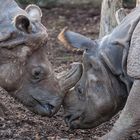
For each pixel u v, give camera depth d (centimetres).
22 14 1245
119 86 1309
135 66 1236
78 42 1316
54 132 1398
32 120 1452
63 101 1321
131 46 1250
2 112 1453
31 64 1271
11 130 1374
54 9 2975
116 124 1265
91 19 2800
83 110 1315
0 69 1273
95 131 1429
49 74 1285
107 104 1309
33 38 1254
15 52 1259
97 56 1309
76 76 1299
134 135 1398
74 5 3045
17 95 1295
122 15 1407
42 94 1286
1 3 1278
